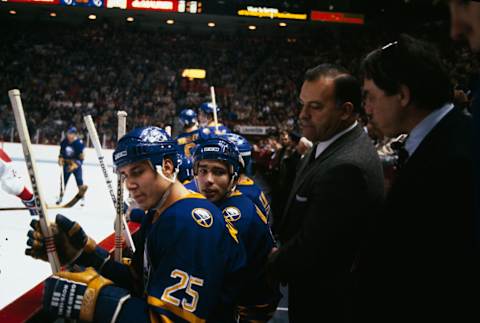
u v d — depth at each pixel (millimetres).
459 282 1143
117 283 1653
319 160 1757
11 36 28359
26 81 25406
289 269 1627
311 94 1728
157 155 1421
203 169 2012
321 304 1658
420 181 1195
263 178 10930
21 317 2158
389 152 3656
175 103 24406
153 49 28219
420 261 1185
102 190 9648
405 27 25500
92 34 28688
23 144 1536
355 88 1723
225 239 1448
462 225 1135
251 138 21016
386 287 1244
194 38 29234
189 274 1317
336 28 28859
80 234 1585
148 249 1419
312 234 1551
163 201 1454
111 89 25219
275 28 29344
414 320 1199
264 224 2084
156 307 1277
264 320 1997
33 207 3338
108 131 18719
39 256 1610
